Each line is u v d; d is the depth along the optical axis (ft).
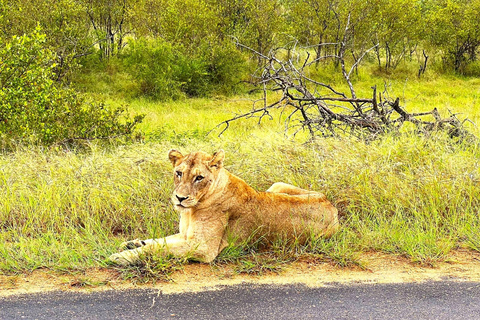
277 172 21.77
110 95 62.03
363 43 75.66
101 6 74.28
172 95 62.64
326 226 17.70
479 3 80.94
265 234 16.87
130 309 12.57
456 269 15.78
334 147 24.00
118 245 16.75
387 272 15.51
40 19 60.54
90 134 33.22
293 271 15.48
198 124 45.68
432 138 24.99
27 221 18.76
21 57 30.60
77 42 64.39
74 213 19.31
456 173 21.42
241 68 68.64
